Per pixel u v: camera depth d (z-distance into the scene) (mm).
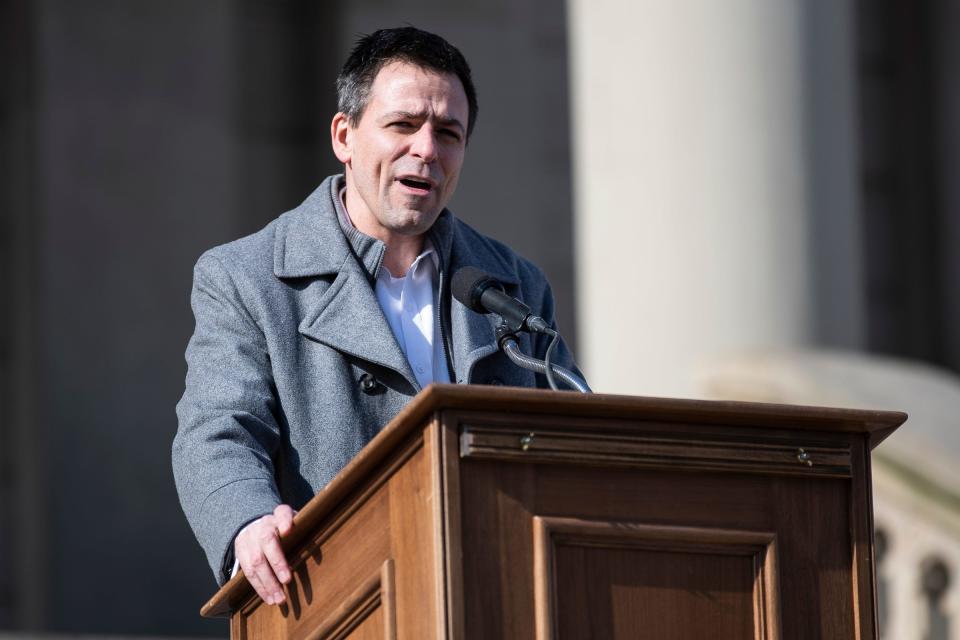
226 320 8953
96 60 29000
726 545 7227
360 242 9188
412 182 8969
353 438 8758
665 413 7113
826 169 20938
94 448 28016
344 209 9422
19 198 28734
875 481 17594
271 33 30609
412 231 9086
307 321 8906
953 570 17172
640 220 20797
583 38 21719
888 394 18328
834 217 20953
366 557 7246
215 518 8102
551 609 6840
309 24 30922
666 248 20656
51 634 27203
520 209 31375
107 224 28641
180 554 28375
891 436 17531
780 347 20453
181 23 29703
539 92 31938
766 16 20859
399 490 7039
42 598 27641
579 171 21844
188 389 8867
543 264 31453
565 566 6953
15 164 28828
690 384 19438
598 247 21156
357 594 7227
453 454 6789
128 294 28562
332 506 7434
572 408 6953
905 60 34594
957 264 33719
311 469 8727
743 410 7172
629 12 21172
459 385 6734
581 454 6992
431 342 9281
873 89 34344
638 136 20922
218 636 28422
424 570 6816
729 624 7184
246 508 8039
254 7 30500
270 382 8867
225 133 29734
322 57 30547
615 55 21234
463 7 31406
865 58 34344
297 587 7746
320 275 9094
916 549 17359
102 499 27969
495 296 8773
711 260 20531
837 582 7422
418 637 6828
